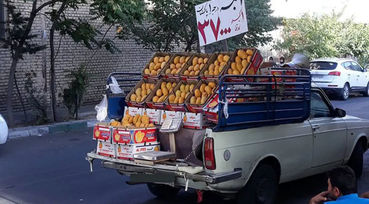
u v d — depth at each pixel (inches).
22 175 328.5
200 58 250.4
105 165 237.3
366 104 758.5
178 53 261.4
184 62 253.9
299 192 290.7
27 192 288.5
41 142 449.7
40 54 641.6
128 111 254.4
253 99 228.2
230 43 682.8
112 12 493.7
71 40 682.2
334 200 137.0
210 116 224.1
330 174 138.5
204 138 213.0
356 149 310.8
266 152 234.2
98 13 547.5
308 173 268.8
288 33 1011.3
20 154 395.9
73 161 371.9
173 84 248.5
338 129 286.0
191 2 604.4
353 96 892.6
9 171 339.0
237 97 219.9
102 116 255.4
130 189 297.6
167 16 655.8
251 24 710.5
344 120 295.0
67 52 681.0
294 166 254.1
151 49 708.0
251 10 705.0
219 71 234.4
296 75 252.8
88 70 709.9
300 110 254.5
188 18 648.4
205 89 233.3
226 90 214.7
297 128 255.0
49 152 405.1
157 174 219.3
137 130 225.6
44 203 267.9
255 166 228.5
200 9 313.0
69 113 568.1
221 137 213.8
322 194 139.6
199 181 214.8
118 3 481.7
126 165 228.4
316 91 282.2
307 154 262.1
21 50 517.0
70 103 558.6
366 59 1096.2
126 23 602.2
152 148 231.0
